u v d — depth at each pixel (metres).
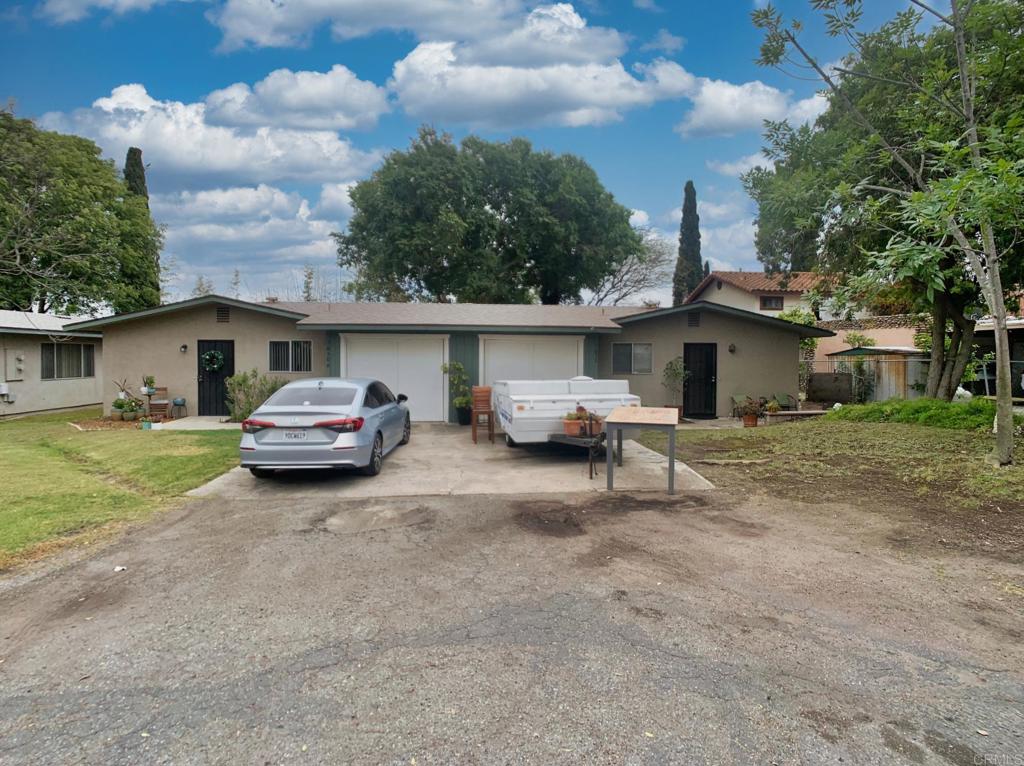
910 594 3.80
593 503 6.28
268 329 14.02
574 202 27.98
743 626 3.33
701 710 2.52
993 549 4.69
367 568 4.31
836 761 2.19
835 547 4.78
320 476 7.66
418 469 8.16
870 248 11.19
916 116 8.25
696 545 4.84
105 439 10.46
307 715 2.49
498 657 2.97
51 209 17.09
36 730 2.39
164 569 4.30
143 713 2.51
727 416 14.83
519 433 8.28
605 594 3.80
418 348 13.52
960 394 15.09
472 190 26.89
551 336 13.88
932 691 2.68
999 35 7.94
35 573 4.20
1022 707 2.56
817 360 21.66
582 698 2.60
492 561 4.46
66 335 16.73
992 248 7.12
